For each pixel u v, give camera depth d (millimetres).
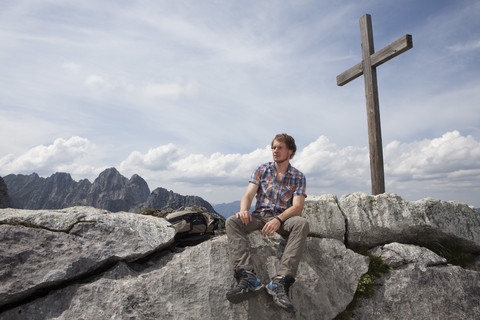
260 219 3686
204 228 4242
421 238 4543
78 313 2906
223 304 3215
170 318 3031
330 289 3686
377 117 5410
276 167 3869
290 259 3197
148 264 3574
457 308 3867
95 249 3291
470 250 4562
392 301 3826
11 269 2887
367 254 4281
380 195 4586
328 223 4289
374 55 5480
